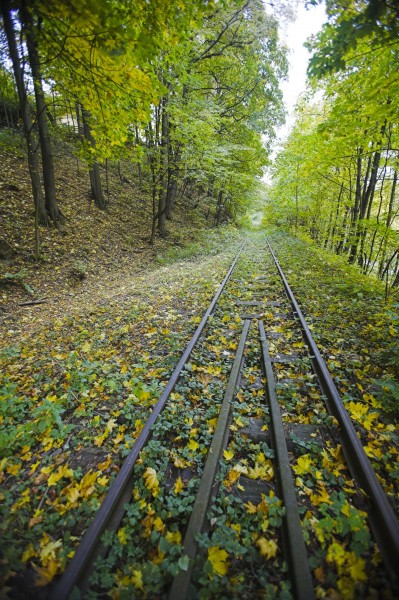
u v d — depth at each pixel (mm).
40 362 5105
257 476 2641
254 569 1994
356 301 6777
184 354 4488
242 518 2305
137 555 2076
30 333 6746
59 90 5102
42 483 2715
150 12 3328
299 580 1799
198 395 3842
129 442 3033
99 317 7125
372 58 4918
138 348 5312
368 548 2012
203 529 2150
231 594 1851
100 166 20359
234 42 13148
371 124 6059
